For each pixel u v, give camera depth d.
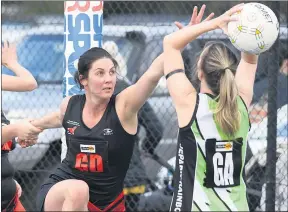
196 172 15.36
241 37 15.77
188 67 24.06
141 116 24.39
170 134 24.48
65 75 20.73
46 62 27.75
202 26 15.75
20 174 24.09
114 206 18.11
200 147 15.34
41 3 30.00
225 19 15.84
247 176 22.94
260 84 24.41
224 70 15.51
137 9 27.23
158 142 24.28
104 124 17.12
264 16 15.77
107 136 17.14
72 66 20.66
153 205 23.47
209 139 15.34
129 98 16.92
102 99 17.09
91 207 17.88
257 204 22.70
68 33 20.66
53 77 27.31
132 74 26.08
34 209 23.95
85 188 16.78
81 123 17.27
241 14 15.82
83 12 20.55
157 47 26.55
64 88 20.80
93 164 17.34
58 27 28.66
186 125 15.38
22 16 28.95
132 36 26.69
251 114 24.19
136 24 26.92
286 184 22.69
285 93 23.84
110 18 27.19
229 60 15.73
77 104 17.48
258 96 24.31
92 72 17.02
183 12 27.02
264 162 23.00
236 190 15.49
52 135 24.28
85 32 20.59
